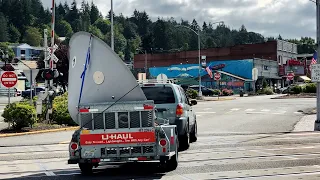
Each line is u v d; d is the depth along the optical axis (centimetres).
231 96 7025
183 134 1388
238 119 2741
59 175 1052
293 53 11181
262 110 3462
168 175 1000
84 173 1048
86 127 977
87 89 987
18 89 8462
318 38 2061
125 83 977
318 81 2041
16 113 2195
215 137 1806
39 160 1312
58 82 6228
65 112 2473
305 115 2969
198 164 1137
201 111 3472
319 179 909
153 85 1379
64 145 1694
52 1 2497
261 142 1599
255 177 945
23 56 16912
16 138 1969
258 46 10100
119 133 966
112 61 973
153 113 968
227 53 10244
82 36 974
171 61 10712
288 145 1502
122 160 970
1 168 1166
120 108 966
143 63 11069
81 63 984
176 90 1385
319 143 1551
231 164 1125
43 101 2578
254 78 7669
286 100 4769
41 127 2294
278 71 10138
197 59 10388
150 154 968
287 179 915
